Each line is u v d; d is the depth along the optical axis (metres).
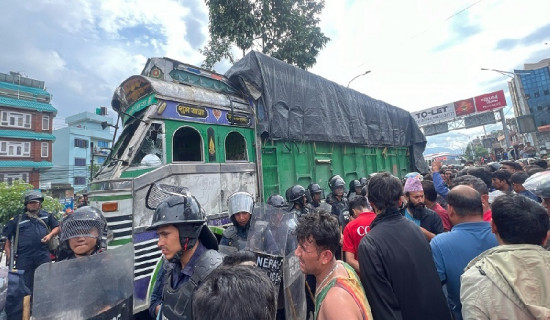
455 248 2.12
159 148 4.14
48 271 1.53
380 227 2.09
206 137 4.66
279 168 5.89
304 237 1.75
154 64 4.74
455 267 2.09
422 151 12.65
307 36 12.59
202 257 1.74
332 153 7.59
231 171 4.86
